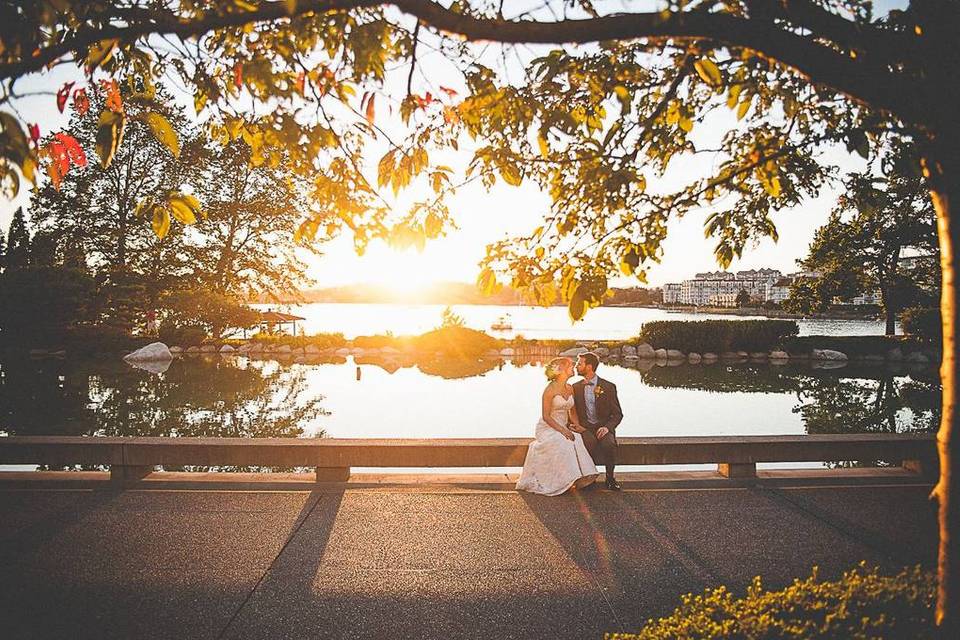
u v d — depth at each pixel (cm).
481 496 643
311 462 676
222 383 1925
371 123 324
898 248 3106
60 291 2942
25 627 380
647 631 305
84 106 307
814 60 235
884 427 1248
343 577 453
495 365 2636
